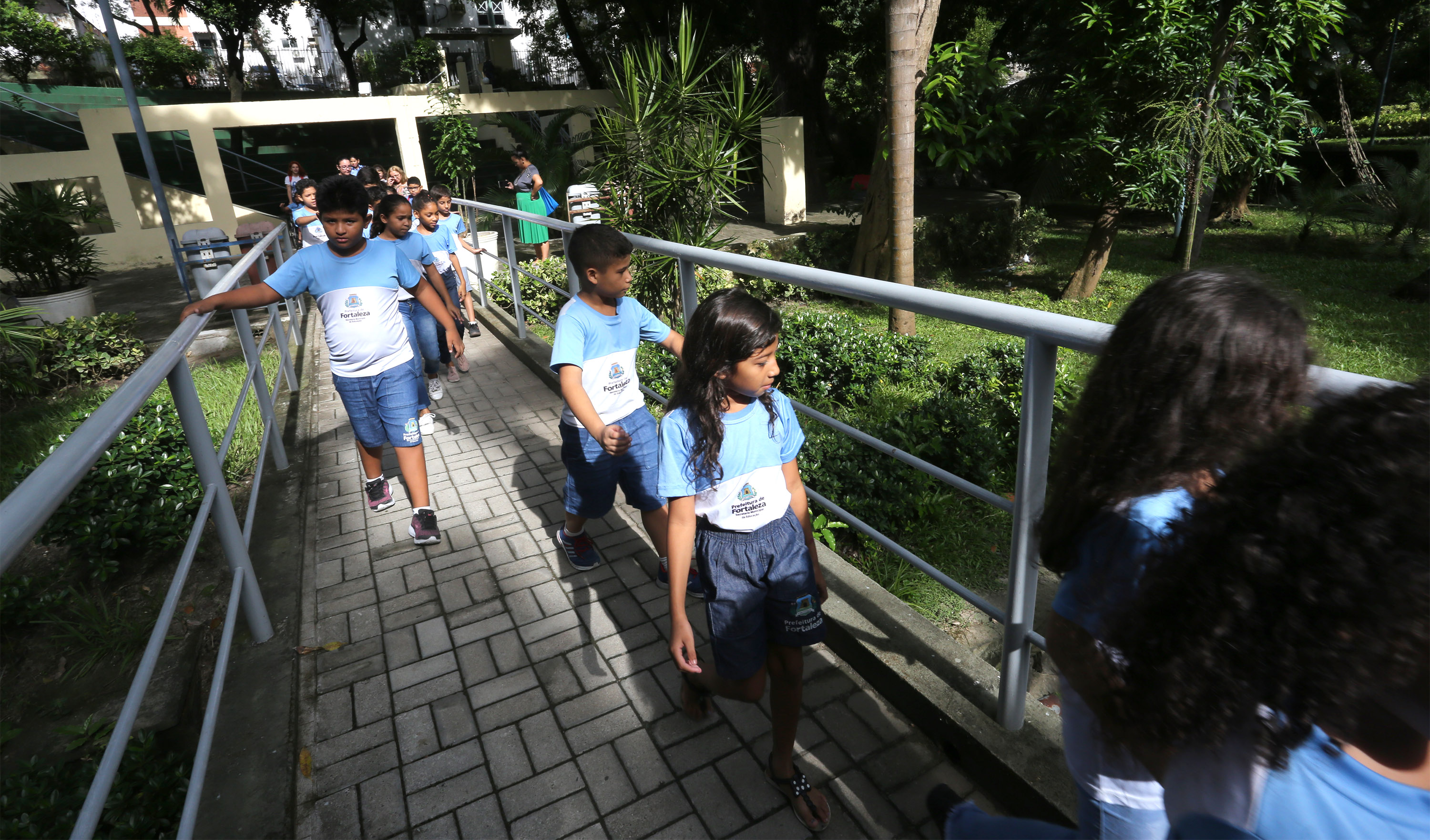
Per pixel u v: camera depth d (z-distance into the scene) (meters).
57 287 9.55
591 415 2.62
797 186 13.61
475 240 8.49
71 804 2.34
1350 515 0.73
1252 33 7.46
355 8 26.11
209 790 2.26
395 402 3.49
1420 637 0.71
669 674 2.71
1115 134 8.95
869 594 2.80
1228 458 1.03
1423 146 12.27
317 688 2.73
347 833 2.15
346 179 3.34
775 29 15.45
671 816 2.16
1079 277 10.20
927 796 2.03
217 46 31.30
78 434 1.66
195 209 16.75
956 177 17.36
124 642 3.33
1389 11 15.48
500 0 26.34
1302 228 13.10
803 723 2.45
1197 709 0.83
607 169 6.66
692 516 1.94
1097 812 1.31
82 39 24.09
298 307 7.79
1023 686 2.15
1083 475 1.11
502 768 2.35
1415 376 0.85
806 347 6.16
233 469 4.57
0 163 14.55
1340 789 0.82
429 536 3.61
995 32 21.69
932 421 4.54
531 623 3.03
